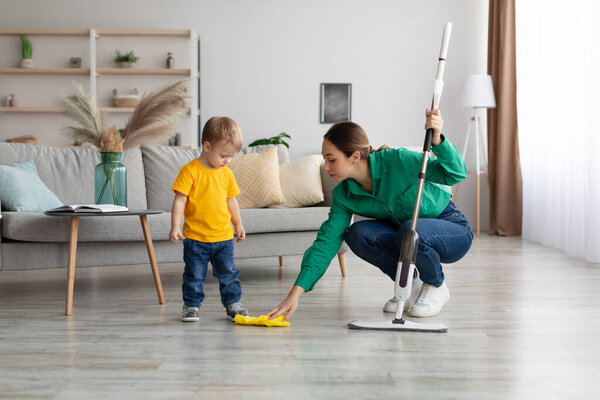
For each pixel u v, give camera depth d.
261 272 3.69
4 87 6.31
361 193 2.30
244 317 2.28
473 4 6.39
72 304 2.63
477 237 5.82
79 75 6.34
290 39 6.44
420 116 6.47
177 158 3.82
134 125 3.20
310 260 2.30
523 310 2.55
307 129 6.47
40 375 1.68
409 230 2.18
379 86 6.47
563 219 4.66
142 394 1.53
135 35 6.35
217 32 6.41
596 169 3.94
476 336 2.11
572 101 4.57
